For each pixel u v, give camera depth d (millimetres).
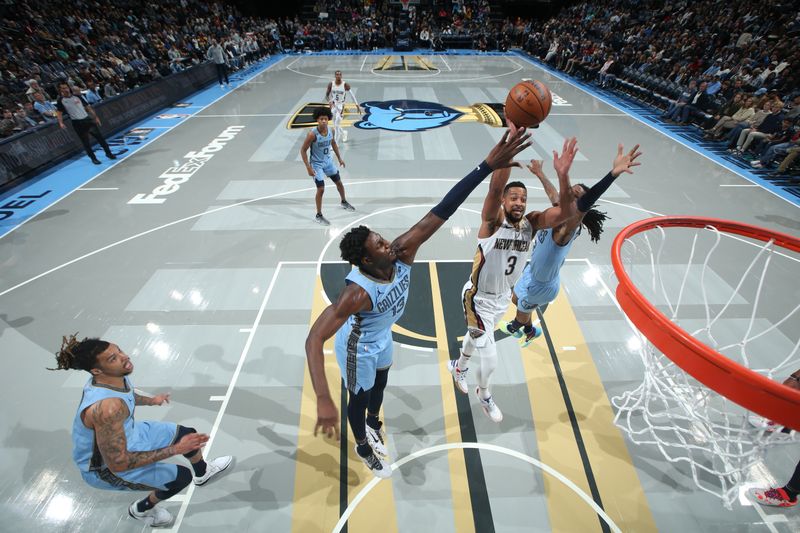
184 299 5582
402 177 9078
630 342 4914
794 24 14109
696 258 6395
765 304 5469
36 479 3564
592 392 4340
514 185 3217
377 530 3246
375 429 3633
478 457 3754
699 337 4945
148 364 4633
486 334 3686
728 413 3982
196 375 4512
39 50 14039
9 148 8758
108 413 2555
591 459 3732
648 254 6469
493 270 3451
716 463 3680
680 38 17188
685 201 8039
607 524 3285
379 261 2371
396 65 22141
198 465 3416
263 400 4254
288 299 5582
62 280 5930
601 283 5840
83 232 7062
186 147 10742
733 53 14477
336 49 27500
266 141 11102
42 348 4836
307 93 16109
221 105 14586
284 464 3699
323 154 6941
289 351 4816
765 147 9680
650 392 3918
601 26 23125
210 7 25656
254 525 3270
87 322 5203
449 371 4578
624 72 16734
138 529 3244
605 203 7949
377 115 13375
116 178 9039
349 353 2793
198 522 3289
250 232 7074
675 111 12695
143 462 2662
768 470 3617
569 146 2637
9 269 6152
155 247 6668
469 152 10406
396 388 4395
